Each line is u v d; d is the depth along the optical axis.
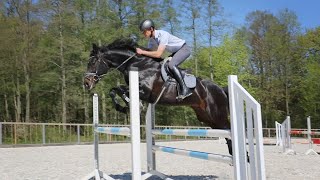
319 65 35.47
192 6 29.69
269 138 30.55
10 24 24.39
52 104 33.31
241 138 3.55
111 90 6.25
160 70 6.09
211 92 6.46
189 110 32.62
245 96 3.45
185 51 6.20
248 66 38.53
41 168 9.05
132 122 4.52
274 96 38.91
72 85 28.89
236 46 35.00
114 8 26.45
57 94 31.98
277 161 10.92
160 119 33.41
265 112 39.19
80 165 9.77
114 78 27.11
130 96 4.54
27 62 25.58
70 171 8.42
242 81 36.75
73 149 16.98
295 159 11.66
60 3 25.50
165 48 6.07
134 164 4.50
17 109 27.64
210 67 33.00
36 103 33.12
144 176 6.25
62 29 26.39
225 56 34.75
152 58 6.22
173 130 5.41
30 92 29.81
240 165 3.55
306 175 7.64
